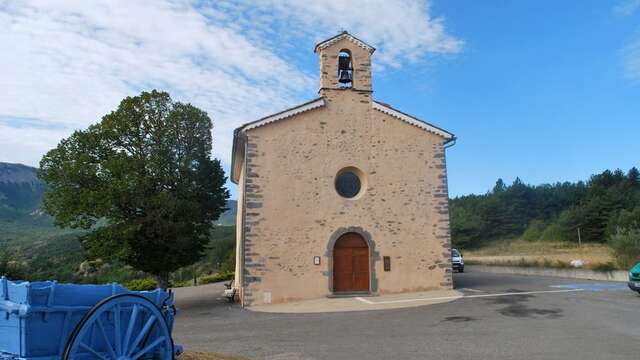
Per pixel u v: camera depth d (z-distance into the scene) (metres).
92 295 5.79
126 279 29.83
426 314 13.34
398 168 18.34
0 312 5.45
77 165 18.77
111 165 18.66
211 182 21.47
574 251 39.69
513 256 38.41
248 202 16.98
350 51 19.02
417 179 18.39
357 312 14.20
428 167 18.53
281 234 17.06
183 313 16.27
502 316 12.58
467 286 19.50
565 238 50.00
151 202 18.92
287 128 17.77
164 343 6.28
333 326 12.16
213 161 21.91
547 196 65.62
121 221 19.06
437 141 18.77
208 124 21.75
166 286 20.44
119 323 5.81
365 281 17.55
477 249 56.00
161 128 20.41
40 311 5.24
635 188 51.97
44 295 5.32
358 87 18.70
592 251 38.22
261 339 10.82
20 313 5.09
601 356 8.35
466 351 9.02
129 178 18.75
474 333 10.64
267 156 17.41
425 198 18.33
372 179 18.12
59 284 5.53
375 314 13.73
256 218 16.97
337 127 18.22
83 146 19.61
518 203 64.00
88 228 19.17
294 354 9.17
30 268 26.44
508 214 62.41
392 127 18.59
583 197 56.69
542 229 56.62
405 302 15.57
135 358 5.88
